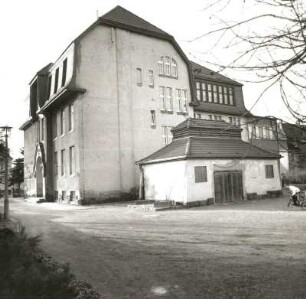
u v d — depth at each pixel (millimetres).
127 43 32781
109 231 14570
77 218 19703
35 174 39469
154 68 34375
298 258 8859
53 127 35906
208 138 26500
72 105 30891
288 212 18125
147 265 8875
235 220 16125
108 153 30312
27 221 18984
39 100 37344
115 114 31125
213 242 11359
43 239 13078
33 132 42594
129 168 31234
